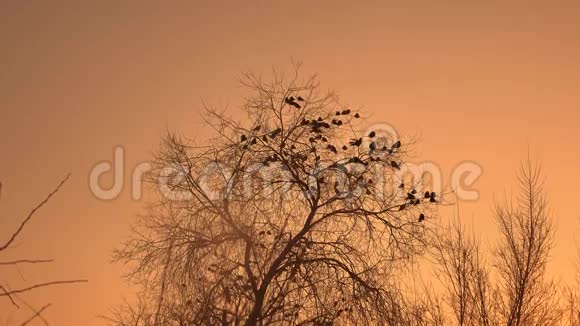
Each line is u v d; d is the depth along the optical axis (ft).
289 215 100.37
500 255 130.62
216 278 97.40
